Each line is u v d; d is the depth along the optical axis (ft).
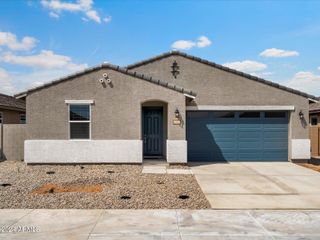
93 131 49.57
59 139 49.60
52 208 26.91
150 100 49.78
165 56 56.85
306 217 24.84
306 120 54.80
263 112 55.98
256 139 55.83
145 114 55.57
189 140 55.72
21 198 29.68
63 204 27.89
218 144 55.72
